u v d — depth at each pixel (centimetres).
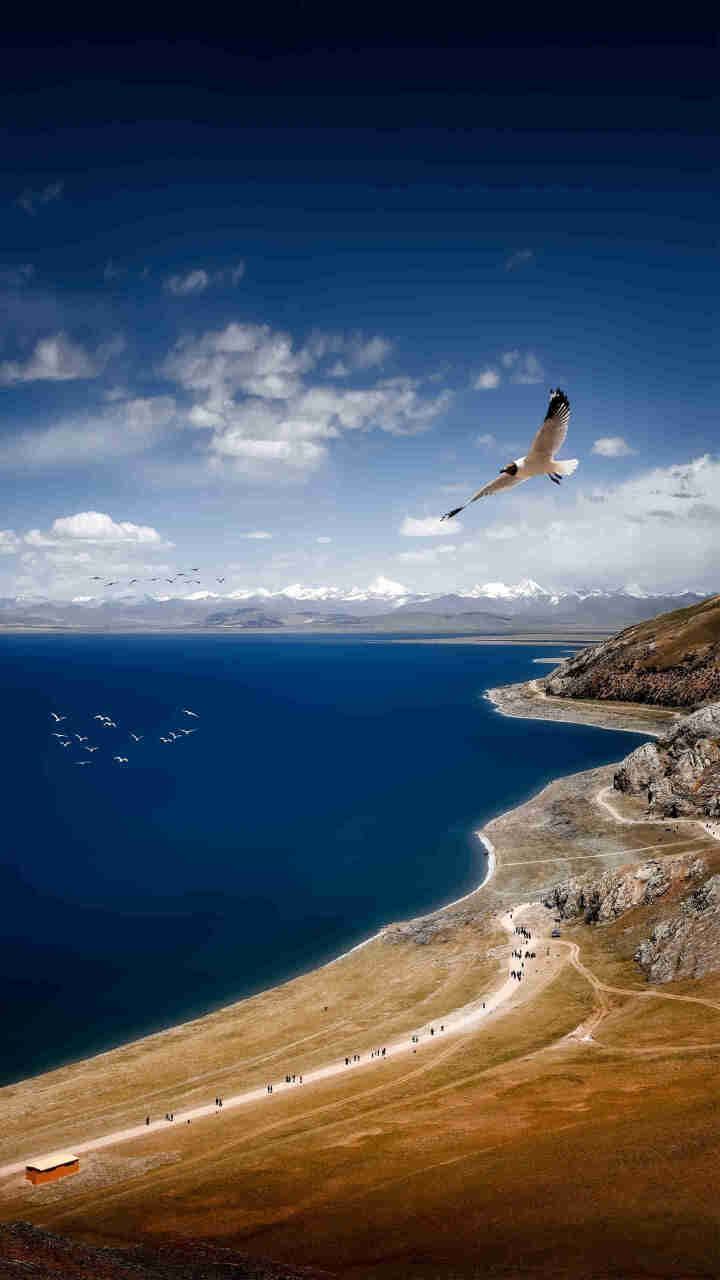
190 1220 4884
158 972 10669
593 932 11031
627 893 11238
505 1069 7356
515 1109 6316
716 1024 7819
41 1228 4769
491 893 13012
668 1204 4347
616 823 15950
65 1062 8438
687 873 11200
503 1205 4606
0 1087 7938
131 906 13050
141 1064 8288
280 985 10238
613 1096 6334
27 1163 6262
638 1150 5141
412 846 15812
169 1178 5700
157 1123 6912
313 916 12531
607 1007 8794
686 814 15650
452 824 17225
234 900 13275
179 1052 8531
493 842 15750
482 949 10912
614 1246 3972
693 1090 6212
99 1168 6056
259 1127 6581
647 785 17462
